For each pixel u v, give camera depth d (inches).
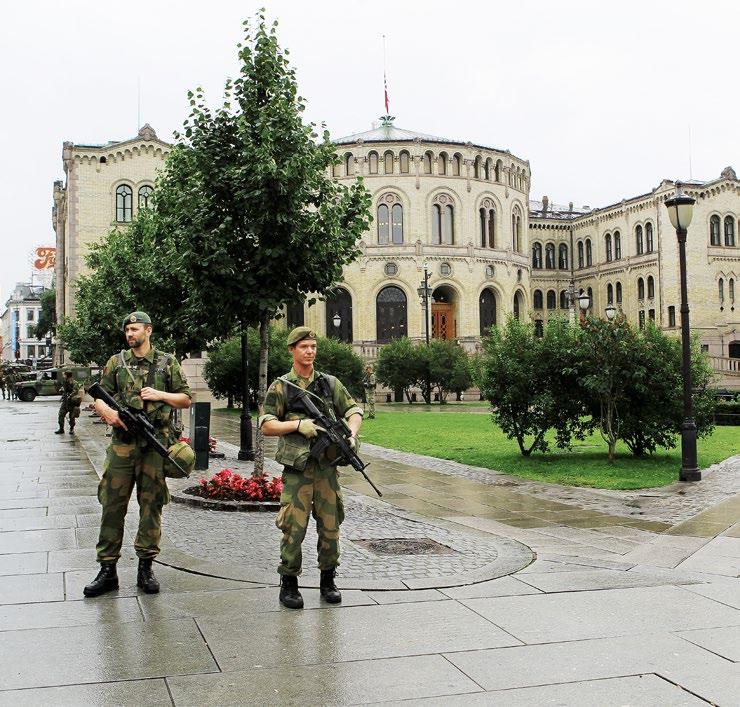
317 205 473.4
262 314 455.2
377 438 928.9
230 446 840.3
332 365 1679.4
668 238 2576.3
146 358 261.9
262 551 319.3
